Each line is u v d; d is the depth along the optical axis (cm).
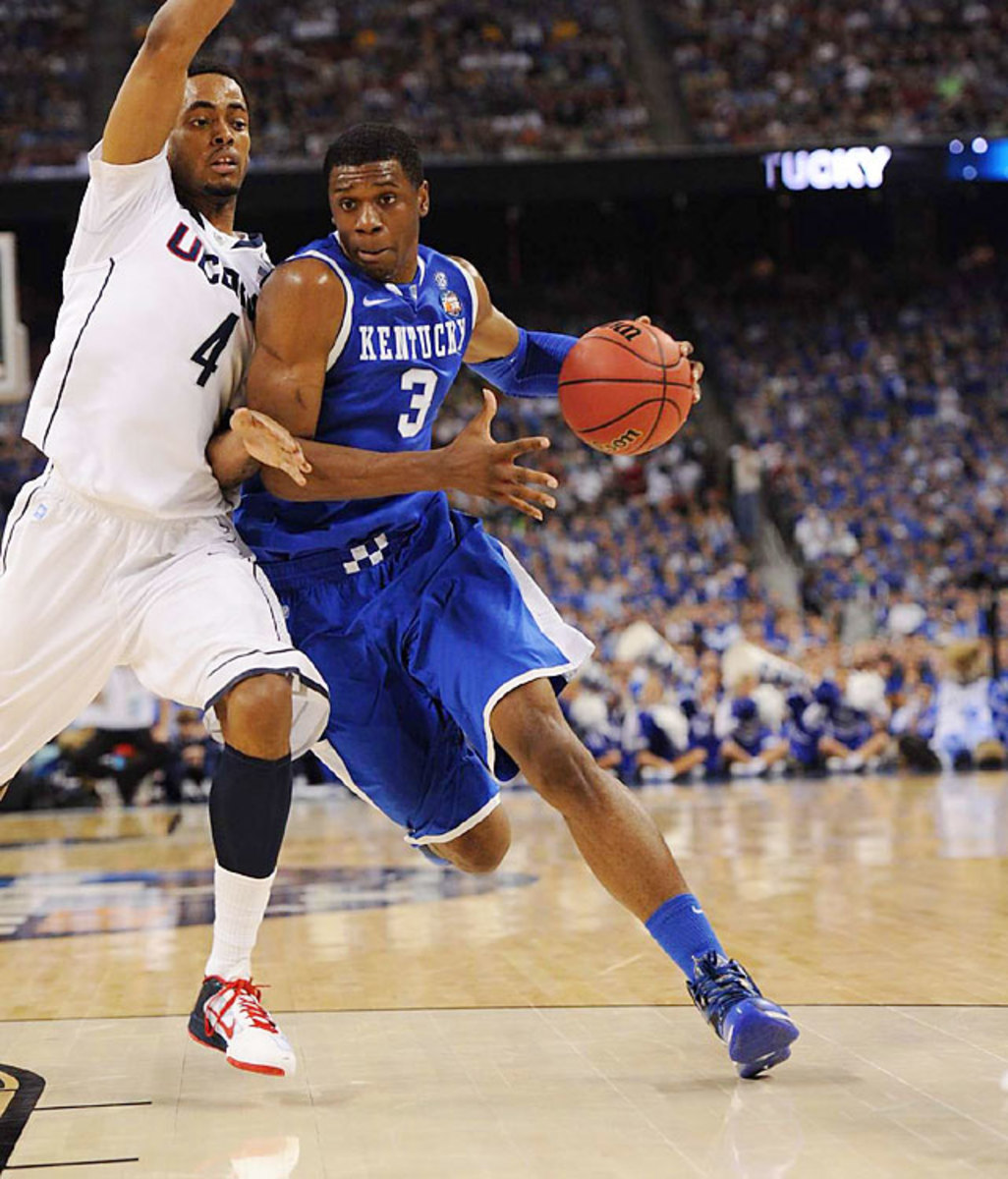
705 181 2381
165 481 402
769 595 2223
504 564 442
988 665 1917
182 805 1686
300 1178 308
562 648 429
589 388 434
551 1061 419
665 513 2480
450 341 438
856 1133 333
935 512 2462
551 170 2384
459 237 2925
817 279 2903
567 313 2955
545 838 1149
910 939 625
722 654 1953
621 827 402
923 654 1902
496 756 420
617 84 2698
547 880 891
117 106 391
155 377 398
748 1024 380
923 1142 324
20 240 2778
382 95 2664
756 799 1476
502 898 811
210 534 412
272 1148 333
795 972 552
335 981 562
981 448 2595
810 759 1830
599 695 1814
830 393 2719
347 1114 363
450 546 442
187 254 406
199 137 421
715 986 393
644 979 552
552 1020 480
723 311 2889
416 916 746
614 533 2411
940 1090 372
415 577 438
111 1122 358
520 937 664
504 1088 388
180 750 1702
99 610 402
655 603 2073
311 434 410
